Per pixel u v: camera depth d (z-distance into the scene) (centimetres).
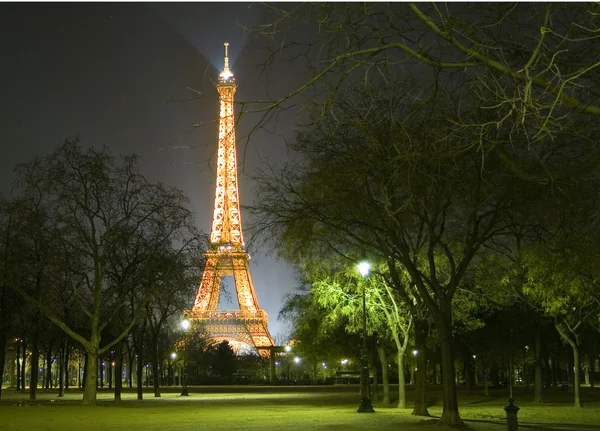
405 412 4031
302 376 15225
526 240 3056
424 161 1568
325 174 2417
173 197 4725
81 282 4991
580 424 3138
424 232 3447
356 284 4275
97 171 4497
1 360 5709
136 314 4709
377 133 1574
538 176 1388
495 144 1283
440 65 1155
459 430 2722
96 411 4069
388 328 4750
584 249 2742
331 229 2969
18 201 4444
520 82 1188
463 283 4272
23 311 5009
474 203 2581
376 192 2556
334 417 3597
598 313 3981
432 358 7675
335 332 6103
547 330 5959
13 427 2898
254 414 3884
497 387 9888
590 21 1074
